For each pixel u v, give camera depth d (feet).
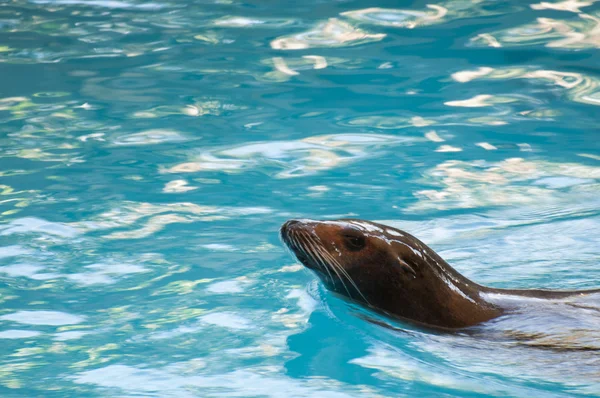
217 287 77.10
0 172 103.19
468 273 78.33
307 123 117.80
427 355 65.46
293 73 135.44
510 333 66.49
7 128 116.98
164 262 81.92
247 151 108.99
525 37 144.77
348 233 71.77
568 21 150.30
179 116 120.78
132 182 100.48
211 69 138.51
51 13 171.01
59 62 143.13
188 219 91.04
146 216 91.76
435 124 116.78
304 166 104.53
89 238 86.84
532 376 61.26
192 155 107.86
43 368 63.82
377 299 71.77
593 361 61.82
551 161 105.40
